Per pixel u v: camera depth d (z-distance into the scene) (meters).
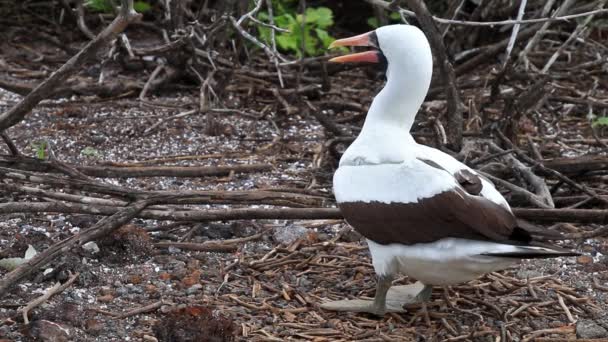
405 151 6.99
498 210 6.66
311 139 11.45
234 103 12.60
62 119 11.87
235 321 7.20
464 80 13.20
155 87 12.86
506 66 10.98
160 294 7.60
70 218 8.97
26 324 6.91
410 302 7.48
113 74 13.39
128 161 10.69
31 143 11.07
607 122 11.23
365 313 7.38
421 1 9.74
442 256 6.68
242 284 7.86
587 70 13.62
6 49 14.22
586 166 9.92
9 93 12.79
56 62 13.78
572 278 8.09
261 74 12.86
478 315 7.34
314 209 8.59
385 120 7.20
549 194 9.28
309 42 13.37
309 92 12.63
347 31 15.63
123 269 8.01
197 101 12.53
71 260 7.83
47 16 15.23
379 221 6.88
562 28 14.64
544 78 10.80
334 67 13.27
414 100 7.19
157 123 11.51
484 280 7.96
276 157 10.84
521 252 6.39
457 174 6.90
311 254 8.36
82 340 6.85
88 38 14.24
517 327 7.23
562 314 7.47
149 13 15.00
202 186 9.93
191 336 6.75
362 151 7.15
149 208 8.66
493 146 10.19
